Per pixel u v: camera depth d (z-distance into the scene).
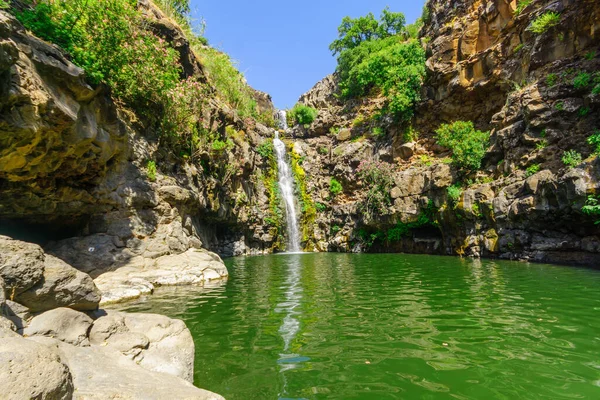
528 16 18.98
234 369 4.45
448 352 4.86
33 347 2.45
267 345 5.31
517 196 15.55
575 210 12.77
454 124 20.61
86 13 10.98
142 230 12.40
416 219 21.52
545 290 8.52
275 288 10.09
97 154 10.56
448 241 19.88
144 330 4.44
